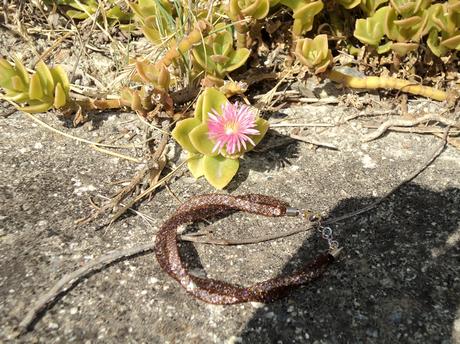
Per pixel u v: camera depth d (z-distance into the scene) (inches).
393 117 8.3
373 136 8.0
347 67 8.6
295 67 8.5
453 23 7.7
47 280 6.1
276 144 7.9
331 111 8.4
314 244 6.7
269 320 5.9
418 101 8.5
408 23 7.5
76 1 9.3
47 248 6.5
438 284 6.2
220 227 6.9
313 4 7.6
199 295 6.0
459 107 8.2
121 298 6.0
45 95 7.8
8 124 8.3
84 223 6.8
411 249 6.6
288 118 8.3
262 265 6.5
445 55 8.3
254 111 7.8
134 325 5.8
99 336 5.6
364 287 6.2
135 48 9.4
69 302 5.9
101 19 9.5
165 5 8.6
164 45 8.3
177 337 5.7
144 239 6.7
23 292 6.0
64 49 9.4
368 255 6.5
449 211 7.0
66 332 5.6
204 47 7.8
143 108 7.8
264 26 8.8
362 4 8.4
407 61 8.4
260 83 8.7
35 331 5.6
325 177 7.5
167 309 5.9
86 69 9.1
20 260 6.3
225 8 8.3
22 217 6.9
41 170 7.6
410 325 5.8
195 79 8.4
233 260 6.5
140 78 8.0
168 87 7.8
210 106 7.2
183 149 7.9
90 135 8.1
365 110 8.4
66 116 8.4
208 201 6.7
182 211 6.6
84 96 8.6
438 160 7.7
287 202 7.2
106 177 7.5
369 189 7.3
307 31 8.5
